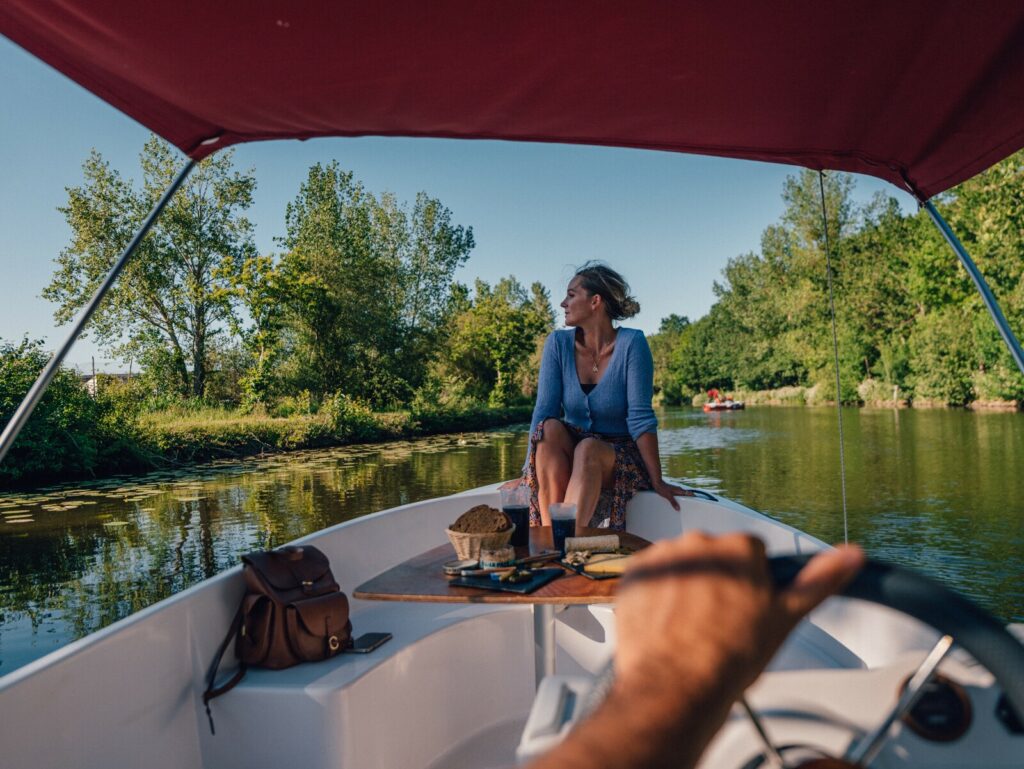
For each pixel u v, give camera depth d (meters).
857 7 1.37
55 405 14.22
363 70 1.58
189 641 1.44
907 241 33.91
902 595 0.38
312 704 1.41
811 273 38.06
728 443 17.78
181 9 1.31
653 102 1.80
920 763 0.44
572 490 2.24
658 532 2.41
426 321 35.03
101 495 11.22
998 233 23.73
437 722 1.75
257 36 1.41
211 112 1.74
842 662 1.55
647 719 0.19
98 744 1.19
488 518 1.61
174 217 26.58
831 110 1.82
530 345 37.91
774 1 1.35
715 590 0.21
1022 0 1.31
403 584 1.43
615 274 2.61
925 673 0.43
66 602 5.50
